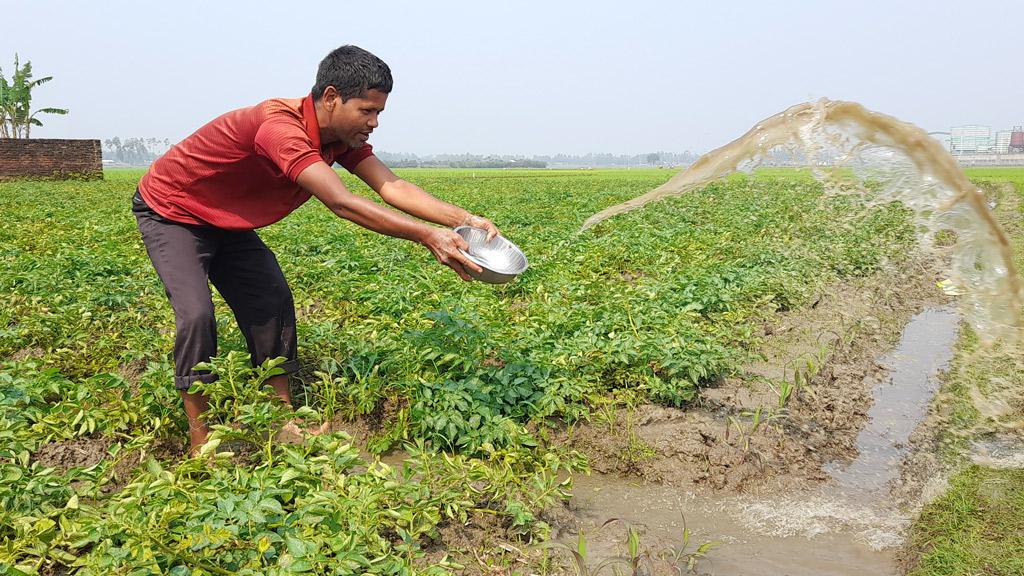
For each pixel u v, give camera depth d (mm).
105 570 2650
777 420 4926
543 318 6160
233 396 4016
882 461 4590
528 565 3254
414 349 4957
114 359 5254
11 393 4133
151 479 3111
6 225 13562
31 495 3193
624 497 4109
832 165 3949
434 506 3307
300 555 2695
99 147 36406
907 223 14047
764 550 3566
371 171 4094
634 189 29688
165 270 3785
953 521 3670
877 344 7195
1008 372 6129
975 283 4242
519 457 4051
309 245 10586
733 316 6922
